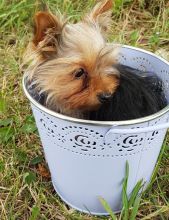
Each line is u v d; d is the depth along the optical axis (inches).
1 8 26.1
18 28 25.4
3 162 17.8
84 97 15.0
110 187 14.8
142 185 15.6
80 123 12.8
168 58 22.6
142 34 25.6
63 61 15.4
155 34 24.6
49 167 16.2
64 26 15.9
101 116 15.7
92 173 14.3
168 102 16.2
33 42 15.2
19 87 21.7
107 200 15.3
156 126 12.8
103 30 17.2
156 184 16.9
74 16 23.9
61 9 25.5
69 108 15.6
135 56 17.0
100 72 15.2
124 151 13.7
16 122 19.6
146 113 15.8
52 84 15.5
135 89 15.9
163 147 16.9
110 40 21.1
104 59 15.4
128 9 27.2
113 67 16.0
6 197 16.4
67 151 14.0
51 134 14.0
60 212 15.9
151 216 15.1
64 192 15.9
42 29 15.0
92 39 15.7
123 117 15.6
